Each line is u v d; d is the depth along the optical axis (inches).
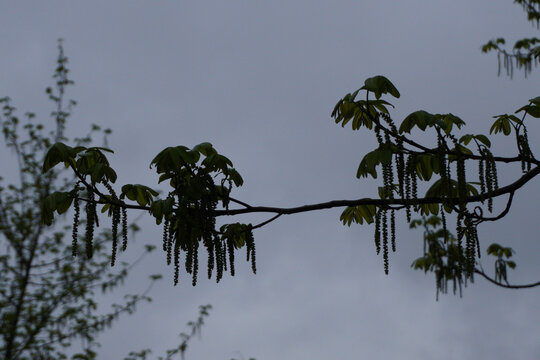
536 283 283.4
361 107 143.8
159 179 152.6
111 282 520.4
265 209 153.2
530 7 331.0
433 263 296.8
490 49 337.1
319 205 152.1
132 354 519.5
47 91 582.2
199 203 151.4
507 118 155.7
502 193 153.4
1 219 515.2
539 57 253.9
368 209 190.7
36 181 531.5
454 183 163.6
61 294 511.8
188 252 148.2
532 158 148.5
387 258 147.9
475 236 159.6
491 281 287.6
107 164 151.5
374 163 139.9
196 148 151.9
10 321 490.3
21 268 511.5
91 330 507.8
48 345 497.4
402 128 141.6
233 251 155.3
